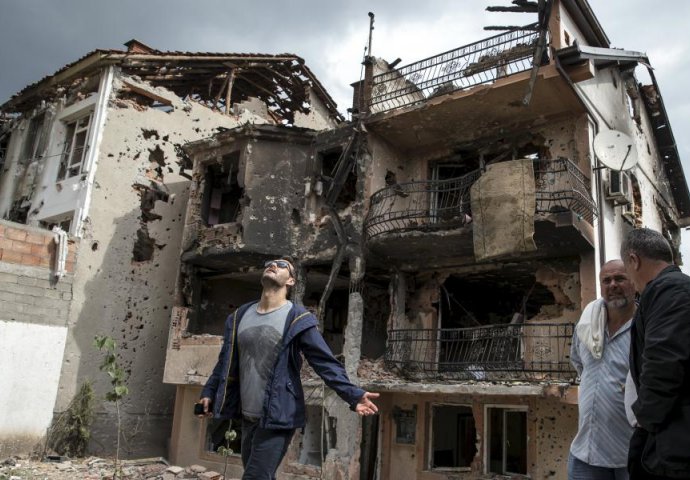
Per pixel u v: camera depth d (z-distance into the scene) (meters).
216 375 4.19
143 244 19.78
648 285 3.35
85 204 18.19
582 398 4.59
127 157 19.45
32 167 20.98
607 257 14.02
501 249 12.34
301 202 17.20
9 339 15.73
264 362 3.91
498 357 13.89
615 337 4.51
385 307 18.53
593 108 14.59
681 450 2.90
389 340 15.15
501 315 17.22
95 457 16.53
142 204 19.66
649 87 18.73
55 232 17.12
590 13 15.41
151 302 19.31
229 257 17.20
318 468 13.98
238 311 4.29
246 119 23.55
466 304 16.89
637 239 3.66
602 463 4.30
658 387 2.97
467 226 13.36
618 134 13.92
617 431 4.31
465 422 16.09
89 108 19.77
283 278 4.18
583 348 4.72
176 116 20.98
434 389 12.77
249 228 16.69
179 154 20.83
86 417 16.47
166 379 17.38
